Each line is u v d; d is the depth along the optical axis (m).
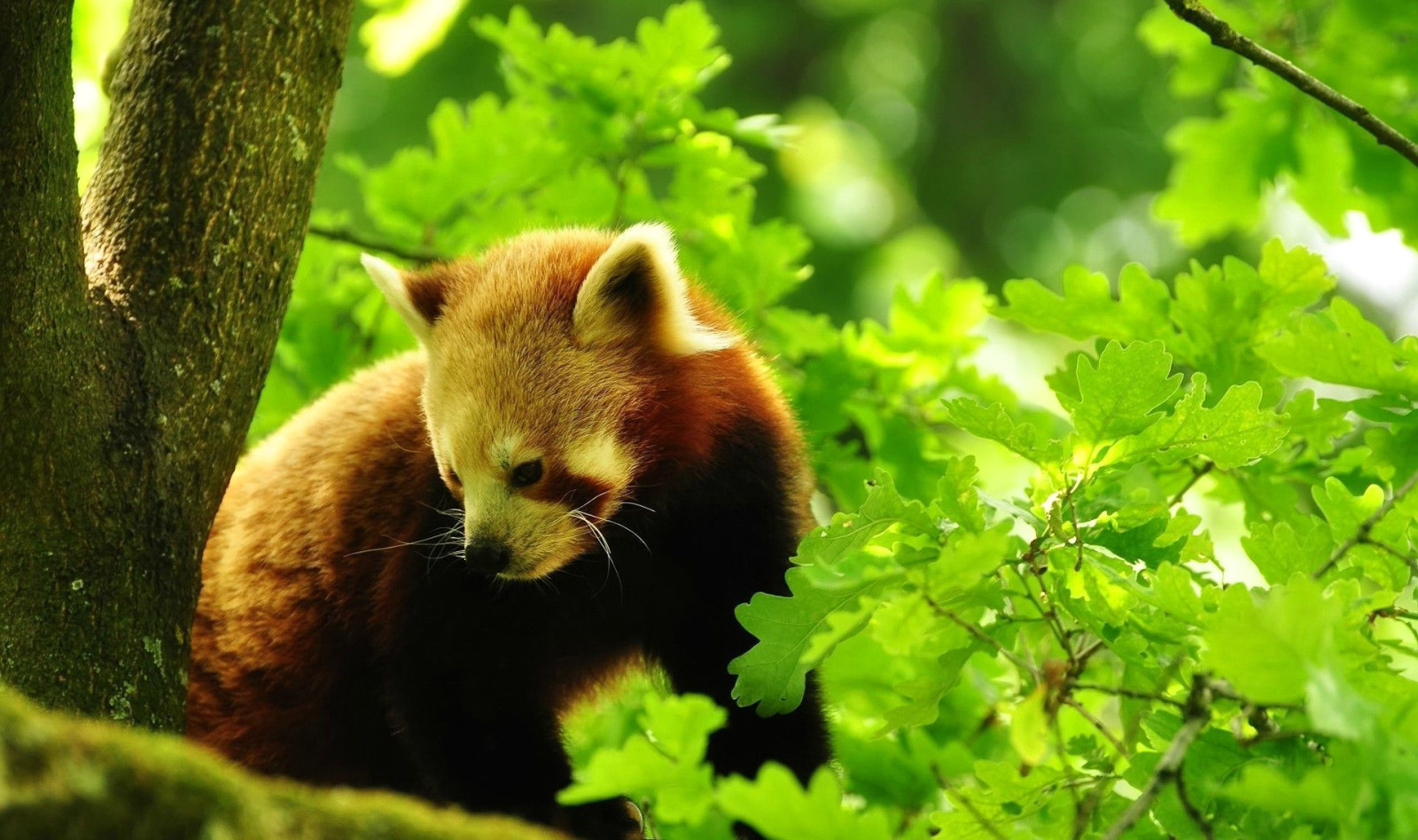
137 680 6.03
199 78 6.43
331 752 8.79
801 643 5.80
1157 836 5.33
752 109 28.34
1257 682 4.15
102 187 6.46
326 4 6.75
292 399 11.03
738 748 8.12
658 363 8.30
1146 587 5.68
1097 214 28.22
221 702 8.73
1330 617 4.18
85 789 3.70
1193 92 12.00
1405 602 7.41
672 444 8.27
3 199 5.71
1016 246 28.12
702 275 10.54
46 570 5.92
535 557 7.88
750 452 8.33
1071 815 5.79
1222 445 5.86
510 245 9.09
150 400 6.20
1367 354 6.77
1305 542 5.65
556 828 8.22
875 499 5.68
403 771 8.84
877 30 29.22
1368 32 10.98
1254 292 7.75
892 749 8.49
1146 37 12.16
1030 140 28.20
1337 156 11.42
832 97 28.80
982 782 6.21
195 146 6.39
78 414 6.01
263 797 3.90
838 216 28.81
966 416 5.94
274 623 8.68
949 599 5.37
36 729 3.71
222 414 6.44
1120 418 5.80
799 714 8.06
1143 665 5.63
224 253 6.41
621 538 8.37
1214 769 5.25
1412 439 7.03
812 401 10.05
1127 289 7.93
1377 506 6.02
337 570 8.50
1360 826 4.02
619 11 26.77
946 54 28.98
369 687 8.63
